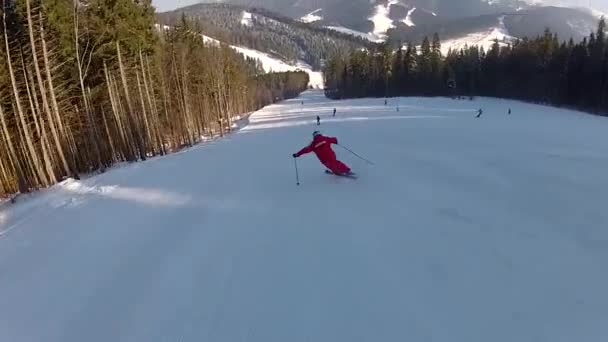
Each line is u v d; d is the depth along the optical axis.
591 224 6.70
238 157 19.06
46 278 7.02
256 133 37.62
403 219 7.62
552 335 4.19
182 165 18.28
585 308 4.57
